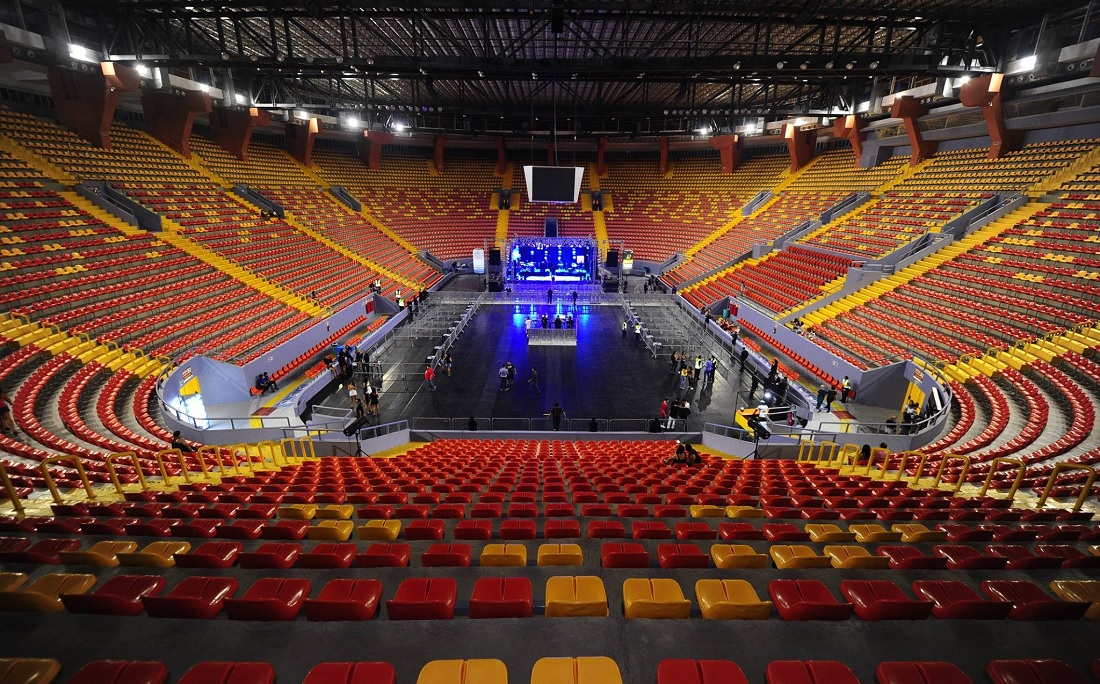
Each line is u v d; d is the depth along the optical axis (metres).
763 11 15.85
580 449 13.86
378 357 23.23
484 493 8.90
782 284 29.02
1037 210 22.09
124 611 4.60
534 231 47.12
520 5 15.06
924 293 21.73
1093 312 16.52
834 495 8.96
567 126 45.16
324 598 4.80
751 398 19.12
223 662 3.79
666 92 34.47
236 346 19.92
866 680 4.04
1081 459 9.96
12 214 19.38
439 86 32.84
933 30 19.41
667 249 44.00
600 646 4.30
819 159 41.00
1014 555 5.99
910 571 5.60
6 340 14.91
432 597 4.89
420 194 47.84
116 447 11.03
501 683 3.67
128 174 25.78
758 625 4.52
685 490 9.20
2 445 10.25
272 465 12.16
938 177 29.22
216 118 33.72
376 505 7.68
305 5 15.52
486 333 26.97
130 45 17.55
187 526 6.29
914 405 17.08
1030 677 3.80
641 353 24.00
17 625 4.43
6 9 18.16
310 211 36.22
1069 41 17.11
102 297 18.67
